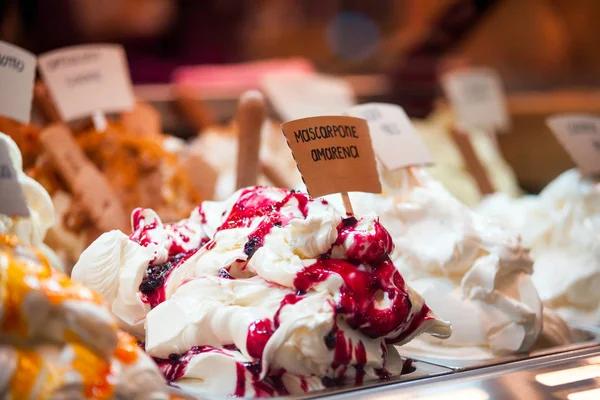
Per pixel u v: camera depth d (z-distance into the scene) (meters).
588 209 1.58
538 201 1.67
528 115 2.90
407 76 2.80
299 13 3.57
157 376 0.78
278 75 2.30
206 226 1.16
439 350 1.16
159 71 2.75
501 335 1.16
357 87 2.64
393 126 1.37
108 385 0.73
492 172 2.49
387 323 0.92
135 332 1.03
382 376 0.95
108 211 1.45
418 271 1.24
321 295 0.90
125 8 3.05
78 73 1.60
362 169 1.09
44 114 1.59
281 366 0.89
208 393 0.90
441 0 3.29
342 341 0.90
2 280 0.71
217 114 2.31
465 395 0.90
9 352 0.71
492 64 3.36
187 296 0.98
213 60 3.22
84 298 0.75
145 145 1.61
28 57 1.28
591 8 3.36
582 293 1.48
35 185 1.18
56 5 2.64
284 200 1.07
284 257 0.95
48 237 1.43
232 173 1.96
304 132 1.05
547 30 3.39
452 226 1.24
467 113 2.52
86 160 1.48
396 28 3.58
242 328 0.91
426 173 1.37
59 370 0.71
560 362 1.02
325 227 0.94
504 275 1.21
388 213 1.27
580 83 3.02
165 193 1.58
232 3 3.22
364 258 0.94
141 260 1.04
